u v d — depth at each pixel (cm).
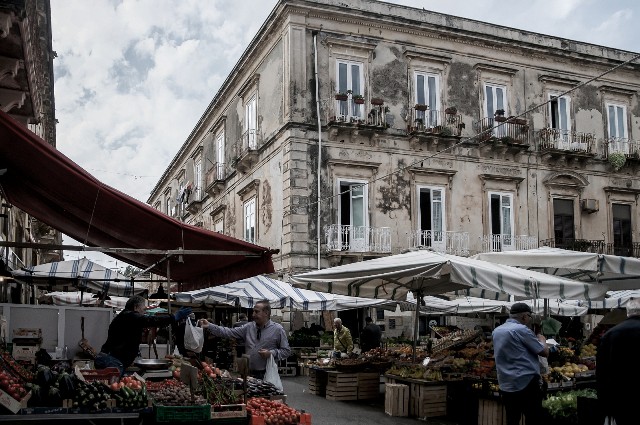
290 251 2234
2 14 619
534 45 2691
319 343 2081
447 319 2567
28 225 2461
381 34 2477
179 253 798
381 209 2381
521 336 761
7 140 675
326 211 2303
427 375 1120
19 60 751
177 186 4897
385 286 1307
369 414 1149
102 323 1163
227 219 3164
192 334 819
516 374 755
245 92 2886
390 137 2433
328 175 2325
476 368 1111
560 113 2767
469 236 2506
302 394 1452
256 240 2636
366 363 1350
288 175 2295
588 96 2812
